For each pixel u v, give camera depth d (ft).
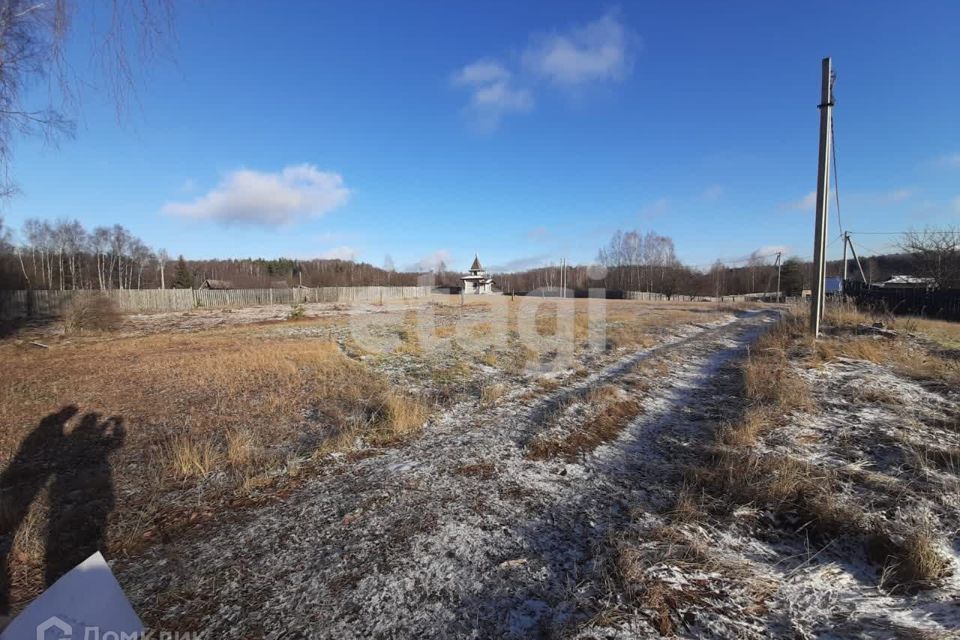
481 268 204.95
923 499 11.45
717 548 9.86
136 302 108.99
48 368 34.71
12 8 13.17
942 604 7.74
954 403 20.65
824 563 9.23
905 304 67.56
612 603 7.97
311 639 7.46
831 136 38.45
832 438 16.43
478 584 8.87
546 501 12.57
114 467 15.67
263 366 32.91
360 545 10.37
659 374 29.89
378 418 20.38
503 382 27.81
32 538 10.84
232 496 13.15
